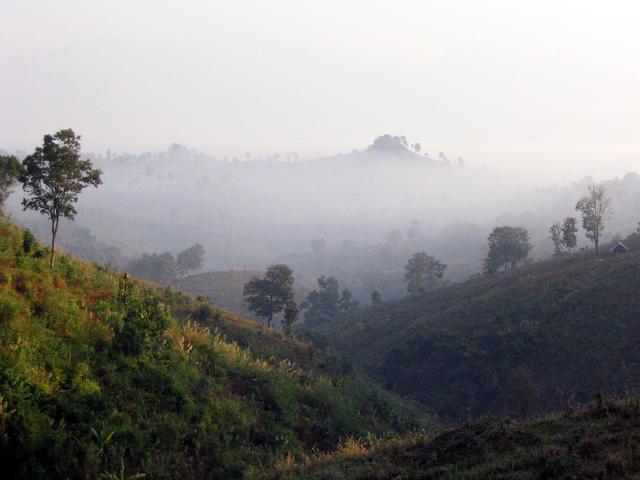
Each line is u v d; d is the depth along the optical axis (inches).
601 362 1614.2
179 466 660.1
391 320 2977.4
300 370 1196.5
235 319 1530.5
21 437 555.2
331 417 995.3
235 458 729.0
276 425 866.8
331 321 3909.9
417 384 1998.0
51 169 938.1
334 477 528.4
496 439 500.4
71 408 630.5
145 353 810.8
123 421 666.8
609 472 369.4
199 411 772.0
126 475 602.9
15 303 731.4
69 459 573.6
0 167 1094.4
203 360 938.1
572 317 1935.3
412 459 530.0
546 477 389.7
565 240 3422.7
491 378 1806.1
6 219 1115.9
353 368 1612.9
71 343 741.9
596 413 512.7
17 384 603.8
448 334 2212.1
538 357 1797.5
